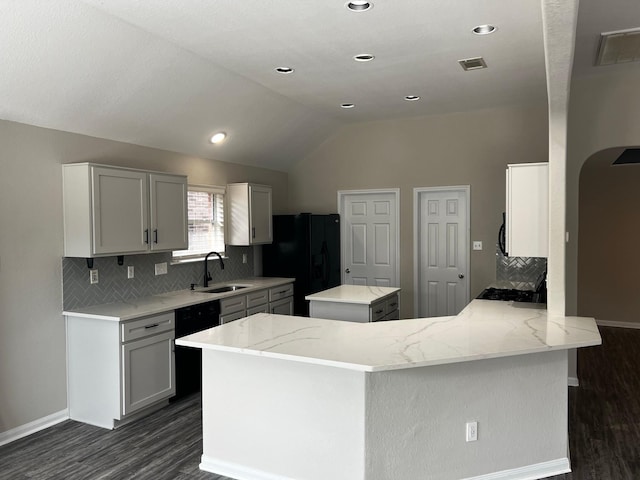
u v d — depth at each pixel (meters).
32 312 3.57
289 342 2.71
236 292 4.90
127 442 3.40
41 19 2.78
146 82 3.72
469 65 4.01
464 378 2.69
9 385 3.43
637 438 3.42
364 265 6.49
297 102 5.15
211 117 4.63
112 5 2.83
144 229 4.07
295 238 6.05
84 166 3.64
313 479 2.67
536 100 5.19
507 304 3.94
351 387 2.54
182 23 3.11
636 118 4.19
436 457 2.64
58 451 3.26
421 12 3.00
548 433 2.91
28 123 3.52
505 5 2.91
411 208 6.06
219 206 5.59
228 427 2.92
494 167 5.61
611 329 6.73
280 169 6.64
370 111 5.63
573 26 2.10
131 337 3.66
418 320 3.31
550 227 3.45
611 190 6.80
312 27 3.20
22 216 3.50
